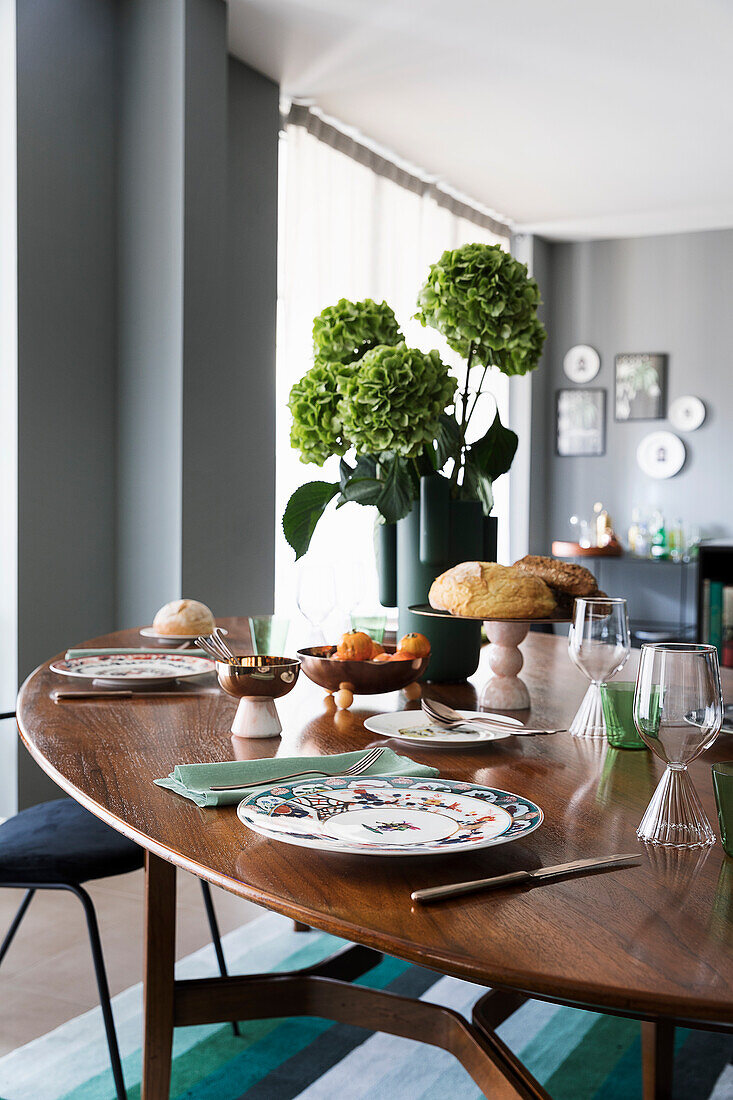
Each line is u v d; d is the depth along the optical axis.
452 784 0.99
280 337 4.18
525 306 1.72
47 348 3.12
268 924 2.49
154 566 3.39
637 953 0.66
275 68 3.94
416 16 3.52
